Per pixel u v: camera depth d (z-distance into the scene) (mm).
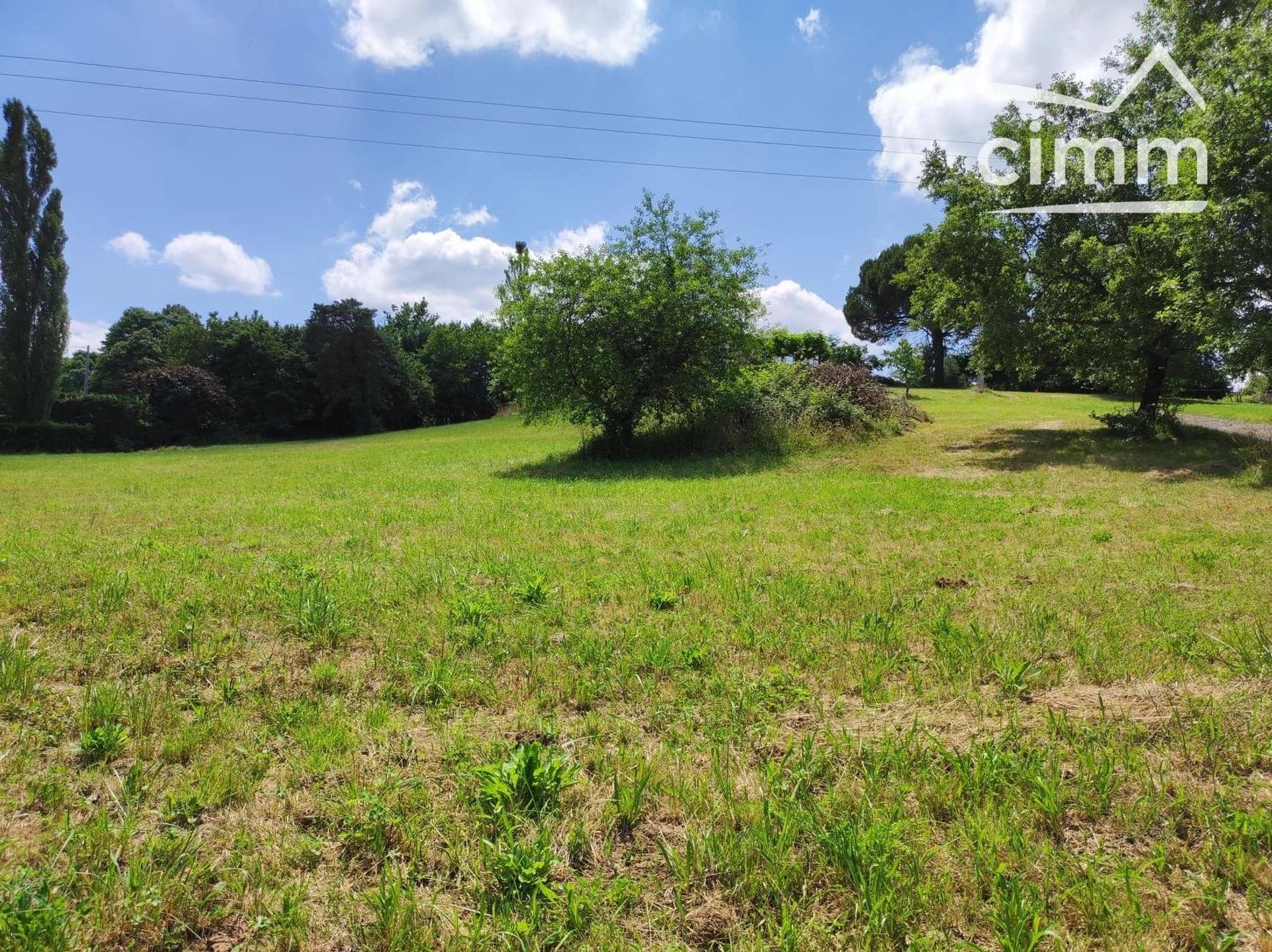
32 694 3541
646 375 17156
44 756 2996
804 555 6645
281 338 57688
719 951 2000
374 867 2332
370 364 54344
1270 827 2369
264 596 5199
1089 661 3869
